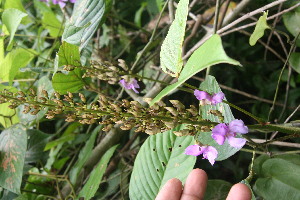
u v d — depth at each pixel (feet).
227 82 1.24
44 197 1.02
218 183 0.83
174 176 0.74
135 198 0.77
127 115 0.54
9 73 0.92
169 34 0.53
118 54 1.27
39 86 0.86
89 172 1.02
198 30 1.06
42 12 1.18
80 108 0.56
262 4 0.95
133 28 1.31
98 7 0.76
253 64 1.26
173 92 1.07
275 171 0.75
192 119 0.54
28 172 1.02
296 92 1.15
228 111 0.58
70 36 0.76
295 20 0.84
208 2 1.10
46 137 0.99
